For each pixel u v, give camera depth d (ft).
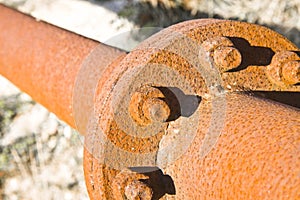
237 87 1.80
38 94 2.49
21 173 3.66
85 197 3.49
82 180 3.54
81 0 4.29
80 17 4.22
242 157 1.50
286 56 1.81
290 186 1.36
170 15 3.91
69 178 3.58
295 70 1.77
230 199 1.50
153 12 3.98
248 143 1.51
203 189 1.61
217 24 1.78
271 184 1.39
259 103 1.68
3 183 3.65
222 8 3.86
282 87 1.85
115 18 4.09
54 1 4.39
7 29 2.75
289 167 1.38
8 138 3.81
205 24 1.78
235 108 1.67
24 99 3.98
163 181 1.75
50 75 2.37
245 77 1.81
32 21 2.72
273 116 1.57
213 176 1.57
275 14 3.80
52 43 2.46
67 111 2.30
